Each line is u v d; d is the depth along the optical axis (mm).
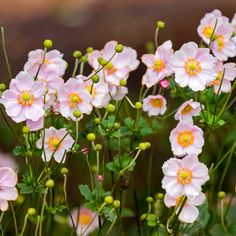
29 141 2137
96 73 2121
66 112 2109
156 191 2830
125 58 2201
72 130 2178
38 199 2203
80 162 2836
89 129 2188
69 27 3850
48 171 2105
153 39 3600
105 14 3889
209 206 2320
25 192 2109
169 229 2121
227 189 2711
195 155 2047
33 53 2172
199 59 2111
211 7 3717
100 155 2598
